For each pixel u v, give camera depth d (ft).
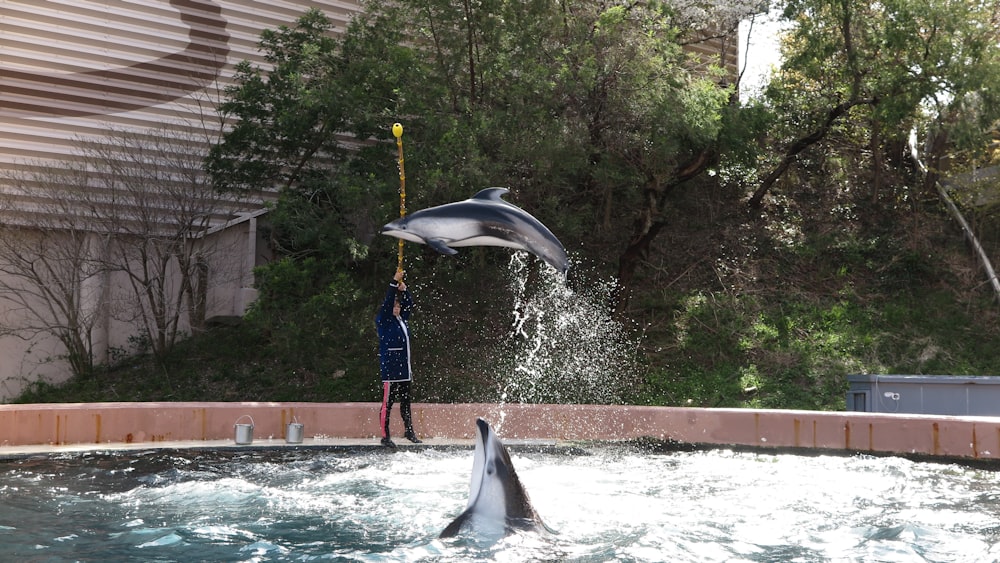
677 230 61.26
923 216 61.82
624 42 44.65
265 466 25.99
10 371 48.49
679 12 50.57
